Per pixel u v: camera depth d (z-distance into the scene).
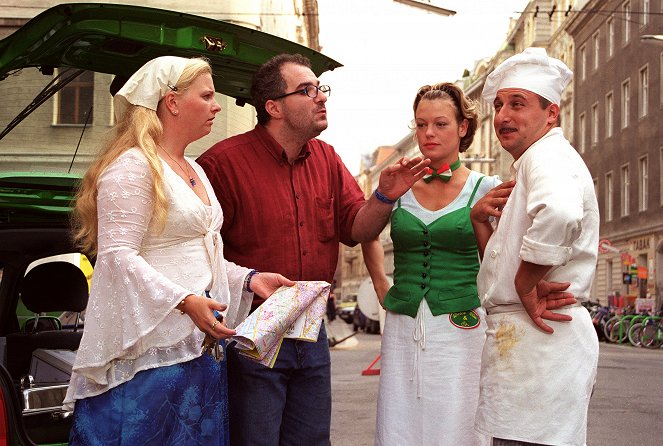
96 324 3.16
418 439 3.86
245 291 3.63
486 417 3.36
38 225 4.92
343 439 7.59
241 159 3.96
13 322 5.38
